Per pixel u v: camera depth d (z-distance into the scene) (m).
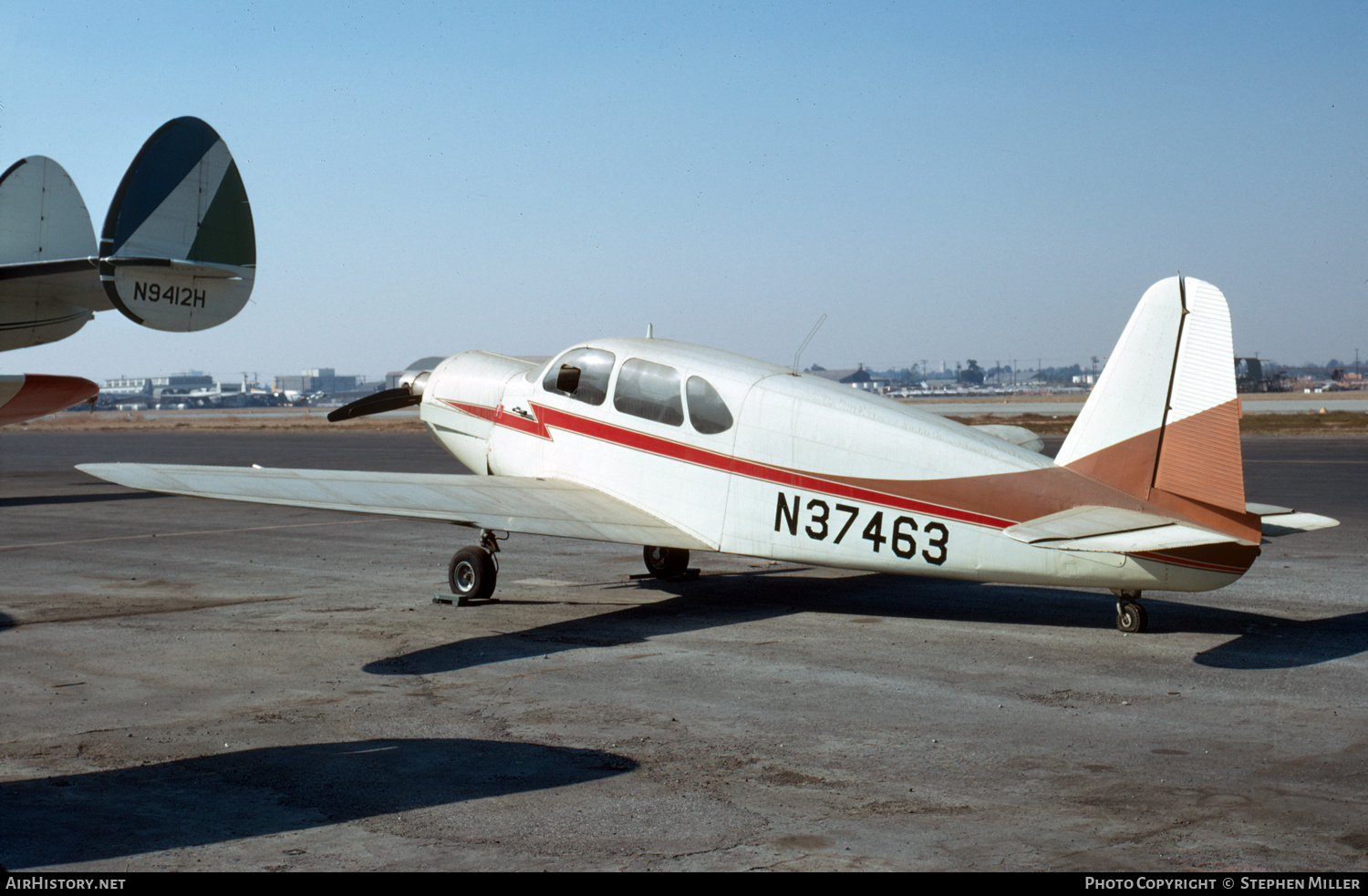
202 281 15.21
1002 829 4.29
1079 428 7.73
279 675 6.97
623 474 9.51
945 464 7.98
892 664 7.28
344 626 8.66
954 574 7.99
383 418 75.06
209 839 4.18
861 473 8.29
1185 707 6.11
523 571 11.66
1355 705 6.13
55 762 5.16
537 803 4.59
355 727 5.77
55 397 21.09
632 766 5.12
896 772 5.00
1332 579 10.60
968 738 5.54
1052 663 7.27
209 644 7.96
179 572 11.69
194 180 15.10
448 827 4.32
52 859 3.98
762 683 6.75
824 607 9.48
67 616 9.06
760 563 12.25
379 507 8.14
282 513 18.25
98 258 14.20
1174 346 7.39
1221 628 8.37
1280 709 6.06
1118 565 7.45
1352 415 52.91
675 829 4.29
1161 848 4.08
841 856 4.02
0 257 19.05
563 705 6.24
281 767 5.07
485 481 9.52
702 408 9.04
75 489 23.25
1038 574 7.70
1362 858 3.97
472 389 11.18
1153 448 7.45
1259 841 4.14
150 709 6.13
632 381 9.52
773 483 8.65
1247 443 34.66
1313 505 16.73
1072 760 5.17
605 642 8.05
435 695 6.47
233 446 39.94
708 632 8.41
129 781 4.88
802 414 8.56
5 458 33.66
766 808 4.52
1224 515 7.20
